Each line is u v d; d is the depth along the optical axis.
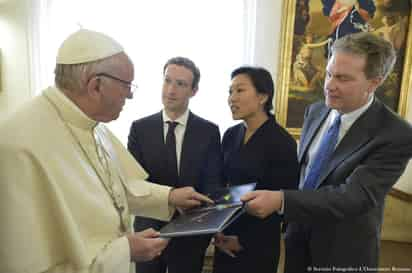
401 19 2.43
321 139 1.18
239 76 1.24
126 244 0.80
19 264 0.68
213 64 2.68
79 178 0.81
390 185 0.94
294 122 2.66
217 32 2.65
